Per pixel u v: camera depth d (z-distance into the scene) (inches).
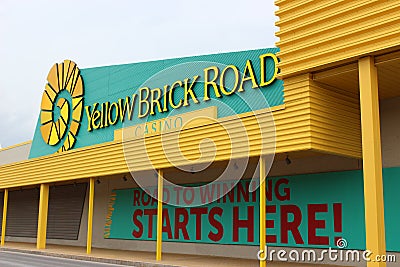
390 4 432.1
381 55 450.3
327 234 605.6
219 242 741.3
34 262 695.7
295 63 506.0
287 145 518.3
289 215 650.8
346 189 594.2
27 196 1238.9
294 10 507.5
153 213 872.3
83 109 1102.4
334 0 471.2
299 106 511.2
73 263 685.3
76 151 846.5
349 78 501.7
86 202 1051.9
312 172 634.8
